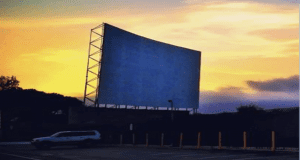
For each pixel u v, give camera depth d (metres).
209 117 38.12
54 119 101.44
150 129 45.97
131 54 74.94
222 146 33.12
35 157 25.34
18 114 94.25
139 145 41.38
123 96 73.06
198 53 92.00
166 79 83.06
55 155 27.45
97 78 69.50
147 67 78.62
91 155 26.81
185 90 87.69
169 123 43.84
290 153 24.00
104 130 54.38
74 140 38.44
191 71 89.62
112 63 70.69
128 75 74.19
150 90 79.19
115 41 71.25
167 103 83.06
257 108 45.22
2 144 53.22
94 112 68.69
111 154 27.53
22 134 64.81
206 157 23.03
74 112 69.44
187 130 39.19
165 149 32.81
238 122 34.00
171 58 84.62
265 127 31.19
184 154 26.09
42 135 65.12
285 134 29.38
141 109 74.38
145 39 78.38
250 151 26.98
